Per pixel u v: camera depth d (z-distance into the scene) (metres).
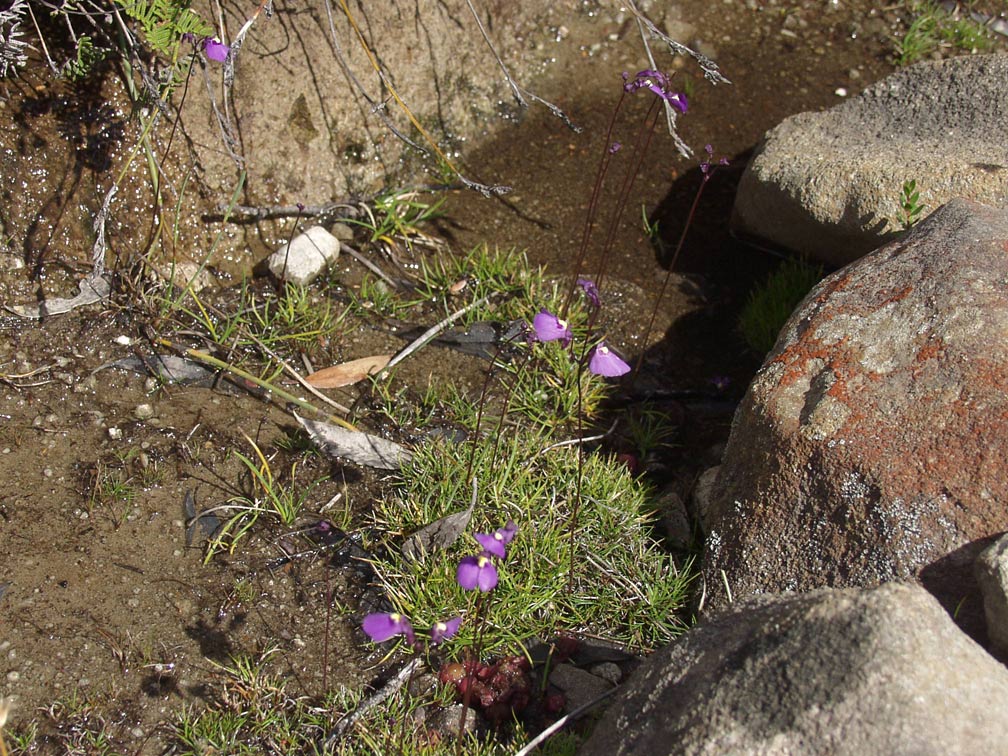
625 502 0.57
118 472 0.57
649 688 0.46
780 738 0.41
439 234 0.70
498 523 0.55
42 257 0.62
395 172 0.72
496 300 0.67
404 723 0.50
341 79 0.69
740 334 0.68
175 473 0.57
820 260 0.68
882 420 0.51
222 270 0.66
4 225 0.61
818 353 0.54
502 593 0.53
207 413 0.60
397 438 0.60
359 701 0.50
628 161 0.75
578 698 0.51
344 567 0.55
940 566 0.48
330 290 0.67
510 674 0.52
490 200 0.72
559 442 0.60
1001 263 0.54
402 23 0.71
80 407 0.59
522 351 0.65
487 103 0.76
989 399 0.50
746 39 0.82
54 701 0.49
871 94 0.70
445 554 0.54
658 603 0.54
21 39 0.62
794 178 0.66
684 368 0.66
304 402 0.60
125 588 0.53
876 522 0.49
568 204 0.73
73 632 0.51
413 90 0.73
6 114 0.61
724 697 0.43
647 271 0.70
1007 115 0.66
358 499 0.57
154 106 0.61
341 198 0.70
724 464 0.56
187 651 0.52
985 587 0.46
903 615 0.42
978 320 0.51
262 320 0.63
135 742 0.49
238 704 0.50
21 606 0.52
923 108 0.68
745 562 0.52
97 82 0.63
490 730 0.50
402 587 0.53
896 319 0.53
